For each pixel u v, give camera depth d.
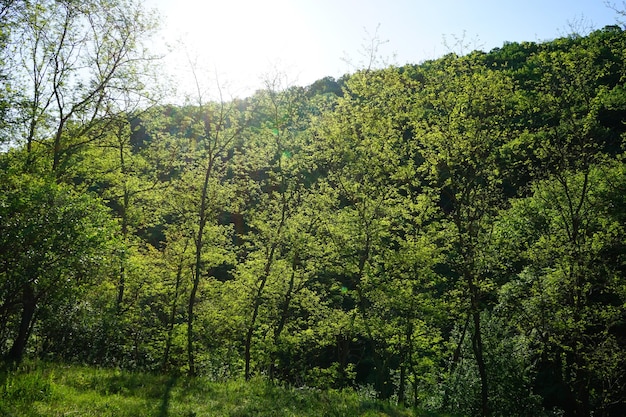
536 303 22.67
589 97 23.80
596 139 25.67
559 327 21.31
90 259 12.41
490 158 21.59
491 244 22.00
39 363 13.34
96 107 19.06
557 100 23.47
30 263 11.18
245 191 26.58
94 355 20.52
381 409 15.45
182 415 10.82
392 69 24.64
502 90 21.30
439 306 22.28
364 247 25.09
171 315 30.14
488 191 21.97
